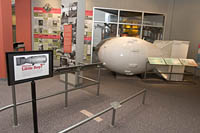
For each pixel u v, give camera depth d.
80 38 3.59
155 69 5.02
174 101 3.18
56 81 4.09
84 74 5.15
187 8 5.66
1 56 3.74
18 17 5.89
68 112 2.45
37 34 6.15
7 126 1.98
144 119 2.37
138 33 6.21
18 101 2.70
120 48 4.25
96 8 5.82
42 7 5.96
